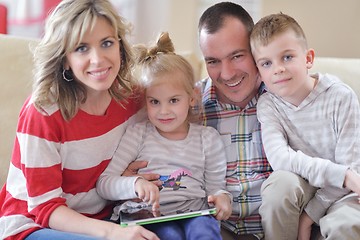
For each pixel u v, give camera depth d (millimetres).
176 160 1388
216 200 1315
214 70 1451
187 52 1746
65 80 1282
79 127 1288
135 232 1151
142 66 1429
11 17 2264
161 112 1378
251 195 1420
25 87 1579
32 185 1220
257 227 1428
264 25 1355
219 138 1455
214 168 1427
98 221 1195
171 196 1330
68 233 1156
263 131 1402
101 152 1341
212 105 1513
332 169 1255
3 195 1335
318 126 1362
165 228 1227
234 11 1428
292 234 1282
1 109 1562
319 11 2090
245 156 1453
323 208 1297
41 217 1204
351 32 2092
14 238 1199
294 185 1263
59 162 1265
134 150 1399
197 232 1173
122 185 1289
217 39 1396
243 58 1421
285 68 1326
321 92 1364
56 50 1233
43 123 1236
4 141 1533
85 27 1203
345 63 1646
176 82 1378
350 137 1318
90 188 1342
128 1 2234
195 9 2199
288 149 1331
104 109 1356
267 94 1447
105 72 1251
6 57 1598
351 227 1159
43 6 2232
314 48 2129
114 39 1271
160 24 2229
